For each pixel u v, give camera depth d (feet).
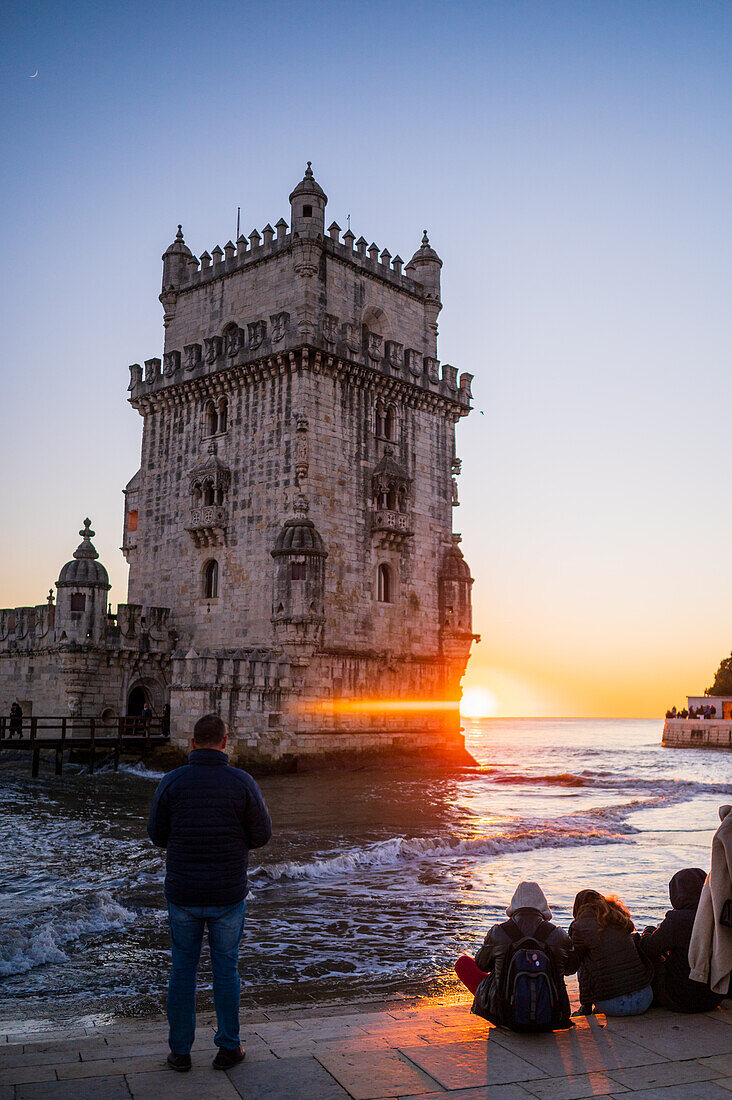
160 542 189.26
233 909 27.68
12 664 182.50
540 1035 29.53
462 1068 26.35
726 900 31.58
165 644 178.40
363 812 113.39
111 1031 34.58
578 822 110.22
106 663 169.07
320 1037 30.07
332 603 166.81
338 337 172.65
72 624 165.37
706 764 273.54
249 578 169.37
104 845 84.79
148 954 49.34
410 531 180.96
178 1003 26.81
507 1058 27.22
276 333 169.17
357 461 175.32
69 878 69.15
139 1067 26.71
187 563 182.19
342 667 167.32
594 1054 27.63
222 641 172.45
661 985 32.83
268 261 179.93
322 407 169.27
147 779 143.43
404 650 181.06
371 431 179.32
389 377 181.88
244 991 43.24
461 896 67.41
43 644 172.86
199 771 28.53
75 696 164.45
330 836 91.91
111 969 46.50
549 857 85.97
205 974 46.32
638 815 122.62
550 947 30.68
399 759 177.06
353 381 175.83
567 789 159.63
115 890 64.39
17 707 178.50
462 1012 33.83
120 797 123.13
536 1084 25.08
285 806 118.52
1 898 61.72
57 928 53.06
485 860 83.41
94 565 168.86
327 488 168.35
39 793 123.44
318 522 165.58
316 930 56.54
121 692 171.63
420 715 183.42
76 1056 28.19
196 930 27.32
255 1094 24.36
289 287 174.81
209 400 183.42
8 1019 37.91
